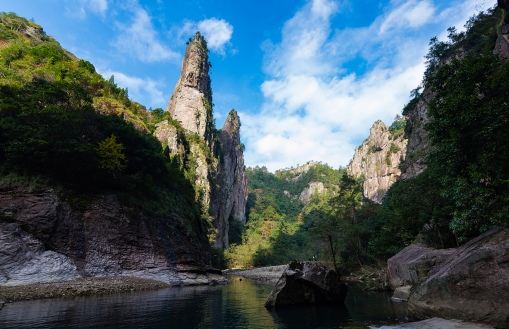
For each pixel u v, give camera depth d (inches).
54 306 531.5
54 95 1232.2
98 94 2913.4
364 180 6943.9
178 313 477.1
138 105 4052.7
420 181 978.1
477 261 325.7
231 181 5767.7
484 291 308.5
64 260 883.4
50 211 920.9
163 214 1379.2
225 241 4566.9
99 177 1167.6
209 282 1238.3
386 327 328.2
